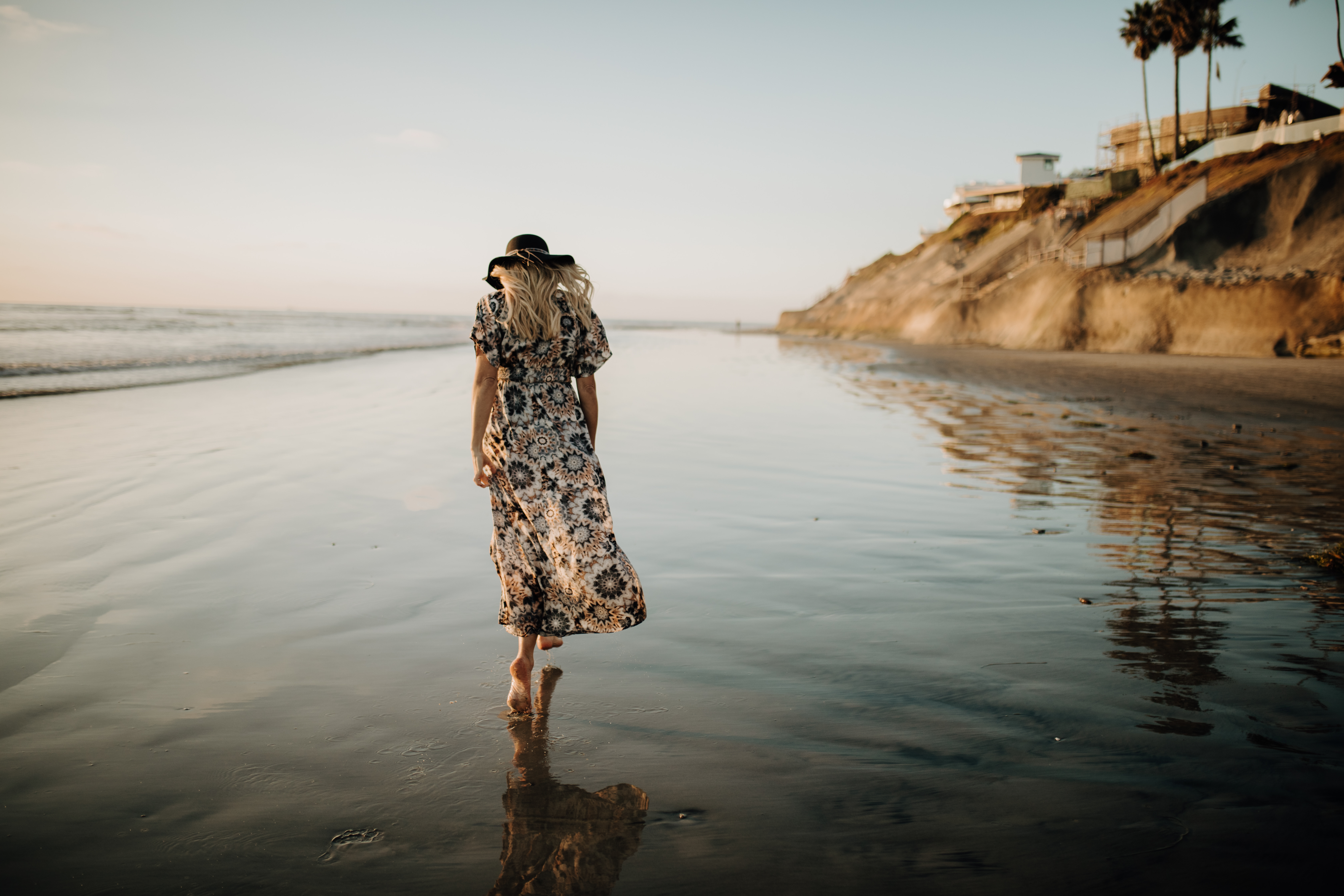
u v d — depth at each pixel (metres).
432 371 18.44
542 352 2.65
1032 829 1.86
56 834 1.88
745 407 12.49
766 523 5.18
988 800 1.99
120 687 2.71
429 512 5.45
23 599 3.62
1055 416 11.42
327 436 8.74
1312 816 1.87
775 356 32.12
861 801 2.01
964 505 5.71
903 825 1.90
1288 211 34.72
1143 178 50.06
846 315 69.19
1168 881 1.65
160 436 8.50
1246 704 2.50
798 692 2.68
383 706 2.60
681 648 3.10
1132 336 35.00
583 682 2.79
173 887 1.70
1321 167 34.50
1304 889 1.61
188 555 4.37
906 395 14.73
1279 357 29.42
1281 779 2.04
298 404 11.67
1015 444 8.68
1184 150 50.97
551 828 1.92
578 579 2.62
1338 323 28.77
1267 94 52.94
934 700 2.59
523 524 2.66
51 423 9.25
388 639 3.21
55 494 5.79
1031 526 5.06
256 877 1.74
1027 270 46.16
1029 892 1.63
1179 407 12.49
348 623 3.38
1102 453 8.03
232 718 2.50
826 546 4.61
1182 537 4.73
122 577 3.97
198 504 5.57
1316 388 15.66
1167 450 8.19
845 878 1.70
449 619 3.45
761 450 8.22
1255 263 34.56
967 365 25.41
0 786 2.09
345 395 12.98
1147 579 3.91
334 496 5.90
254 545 4.59
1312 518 5.20
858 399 13.95
